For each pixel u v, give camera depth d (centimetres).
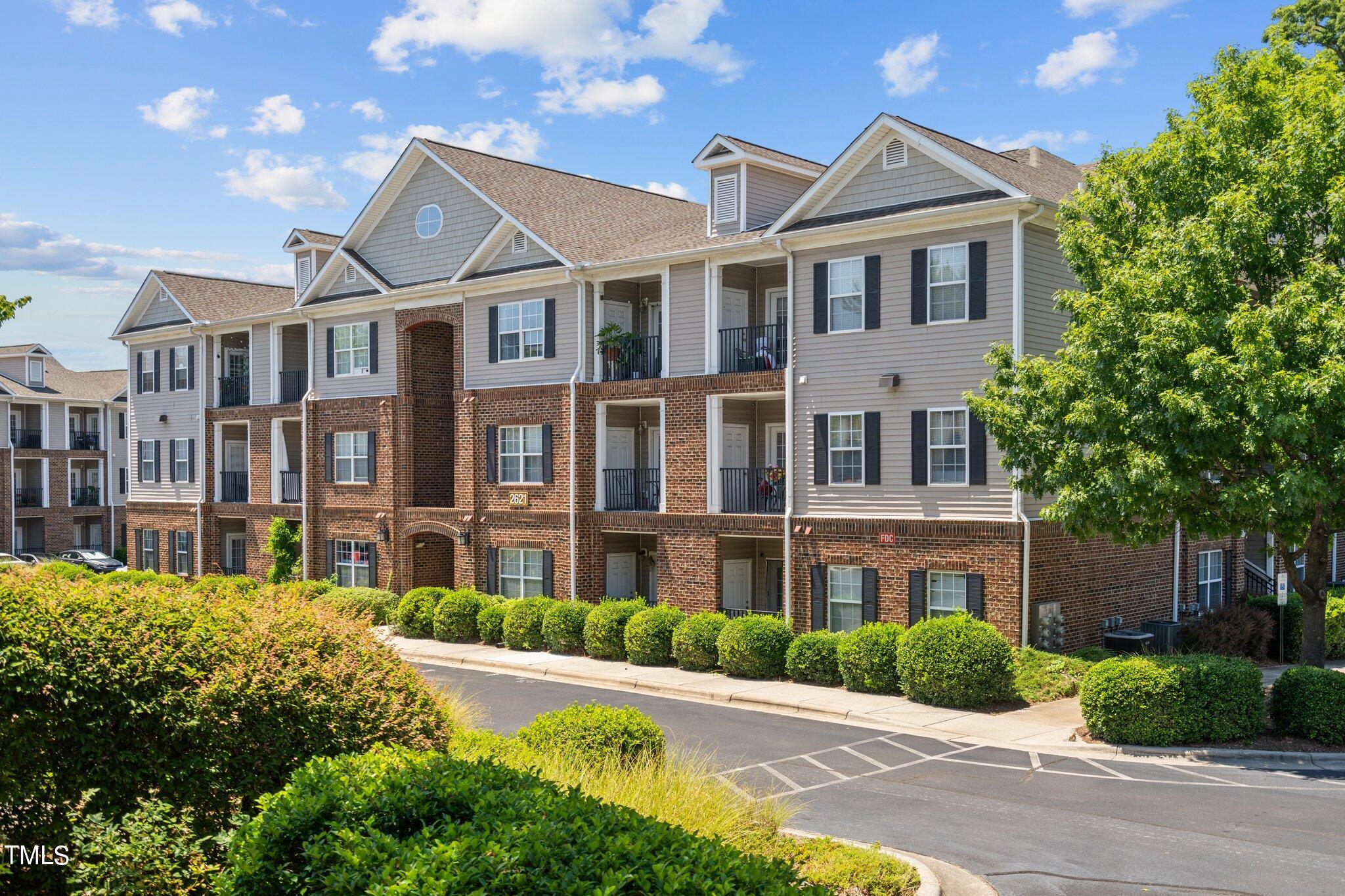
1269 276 1752
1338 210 1599
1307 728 1652
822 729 1856
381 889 595
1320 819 1281
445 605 2969
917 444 2383
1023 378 1953
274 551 3762
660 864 612
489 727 1838
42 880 816
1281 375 1539
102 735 830
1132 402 1720
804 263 2578
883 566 2423
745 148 2806
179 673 867
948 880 1055
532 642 2781
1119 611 2503
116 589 916
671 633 2502
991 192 2270
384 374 3578
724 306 2847
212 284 4538
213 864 827
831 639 2245
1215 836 1211
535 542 3134
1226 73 1814
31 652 801
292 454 4075
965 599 2311
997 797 1391
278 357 4022
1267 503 1622
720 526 2730
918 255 2381
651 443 3184
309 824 713
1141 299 1709
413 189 3497
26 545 6600
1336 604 2631
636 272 2941
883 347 2438
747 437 2961
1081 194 1955
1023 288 2256
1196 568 2755
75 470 6950
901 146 2420
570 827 671
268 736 893
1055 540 2312
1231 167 1769
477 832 686
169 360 4456
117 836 793
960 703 1988
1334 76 1812
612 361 3033
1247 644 2517
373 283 3553
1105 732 1695
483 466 3288
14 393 6322
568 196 3456
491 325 3269
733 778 1494
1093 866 1105
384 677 1005
